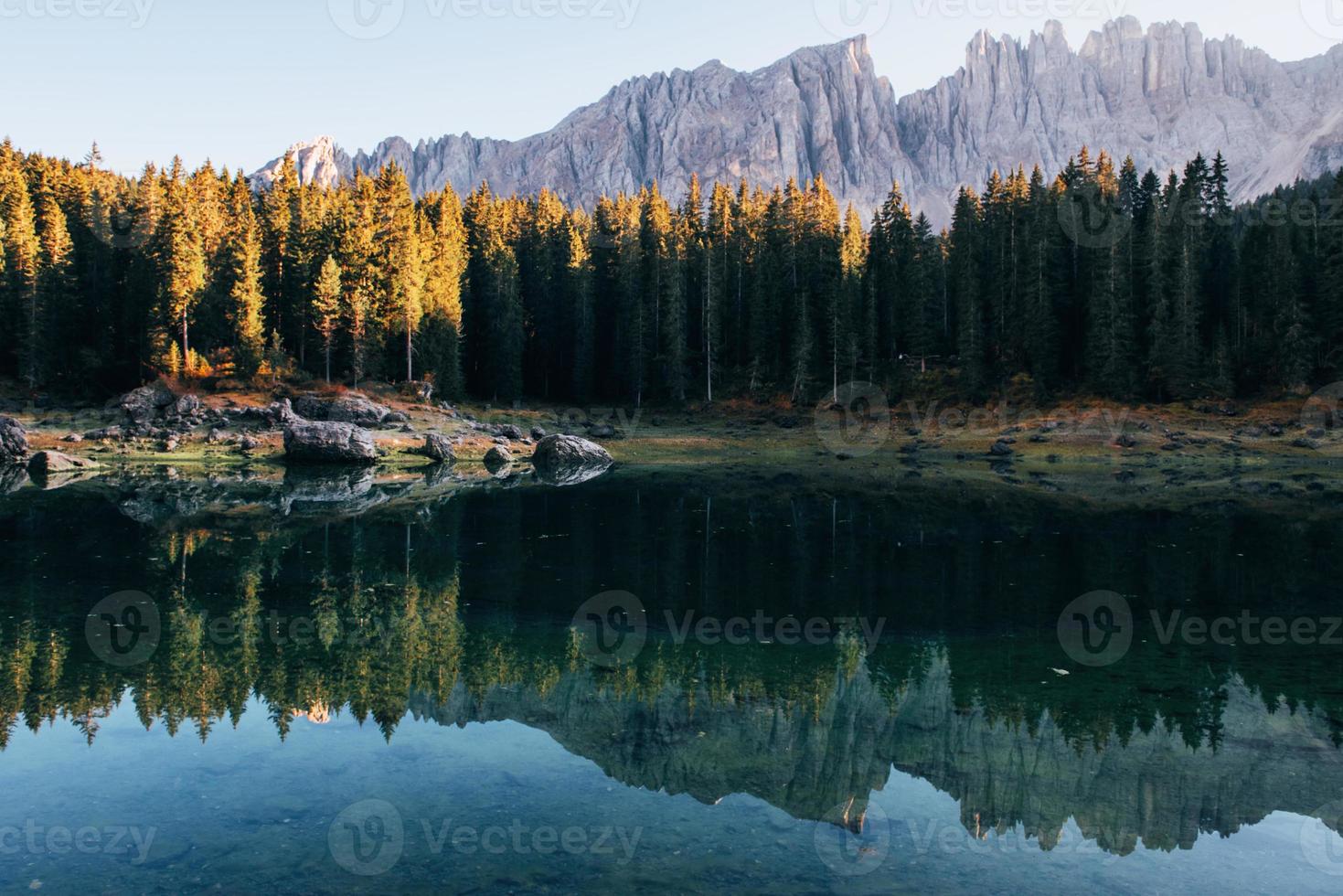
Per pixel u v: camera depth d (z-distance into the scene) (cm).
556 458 5709
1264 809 868
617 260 9369
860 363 8125
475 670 1332
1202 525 3058
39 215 7806
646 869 712
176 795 862
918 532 2916
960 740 1063
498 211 9756
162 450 5369
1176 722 1127
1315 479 4662
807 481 4825
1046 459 5809
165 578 1970
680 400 8344
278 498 3669
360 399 6222
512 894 668
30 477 4275
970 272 7688
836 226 9356
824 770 959
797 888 687
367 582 1980
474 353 8650
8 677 1241
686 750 1018
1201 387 6925
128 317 7094
